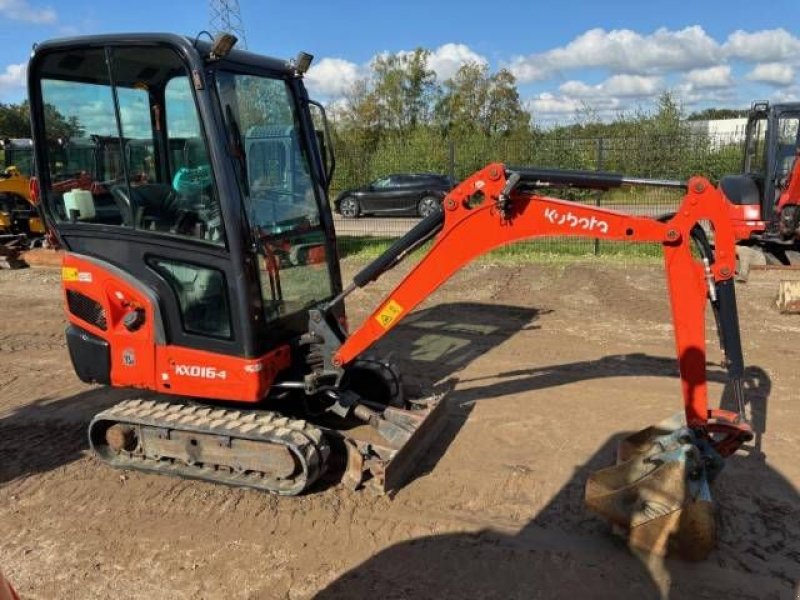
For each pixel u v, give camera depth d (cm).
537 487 420
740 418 358
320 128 550
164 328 416
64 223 436
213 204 391
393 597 325
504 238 384
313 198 475
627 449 416
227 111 392
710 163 1352
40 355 714
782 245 1101
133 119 403
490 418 521
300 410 479
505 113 3912
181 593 331
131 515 399
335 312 477
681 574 337
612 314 820
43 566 354
